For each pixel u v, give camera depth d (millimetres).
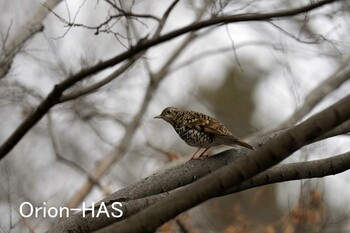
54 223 11406
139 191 8758
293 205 15219
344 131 8977
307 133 5816
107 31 9984
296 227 12953
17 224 10383
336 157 8727
